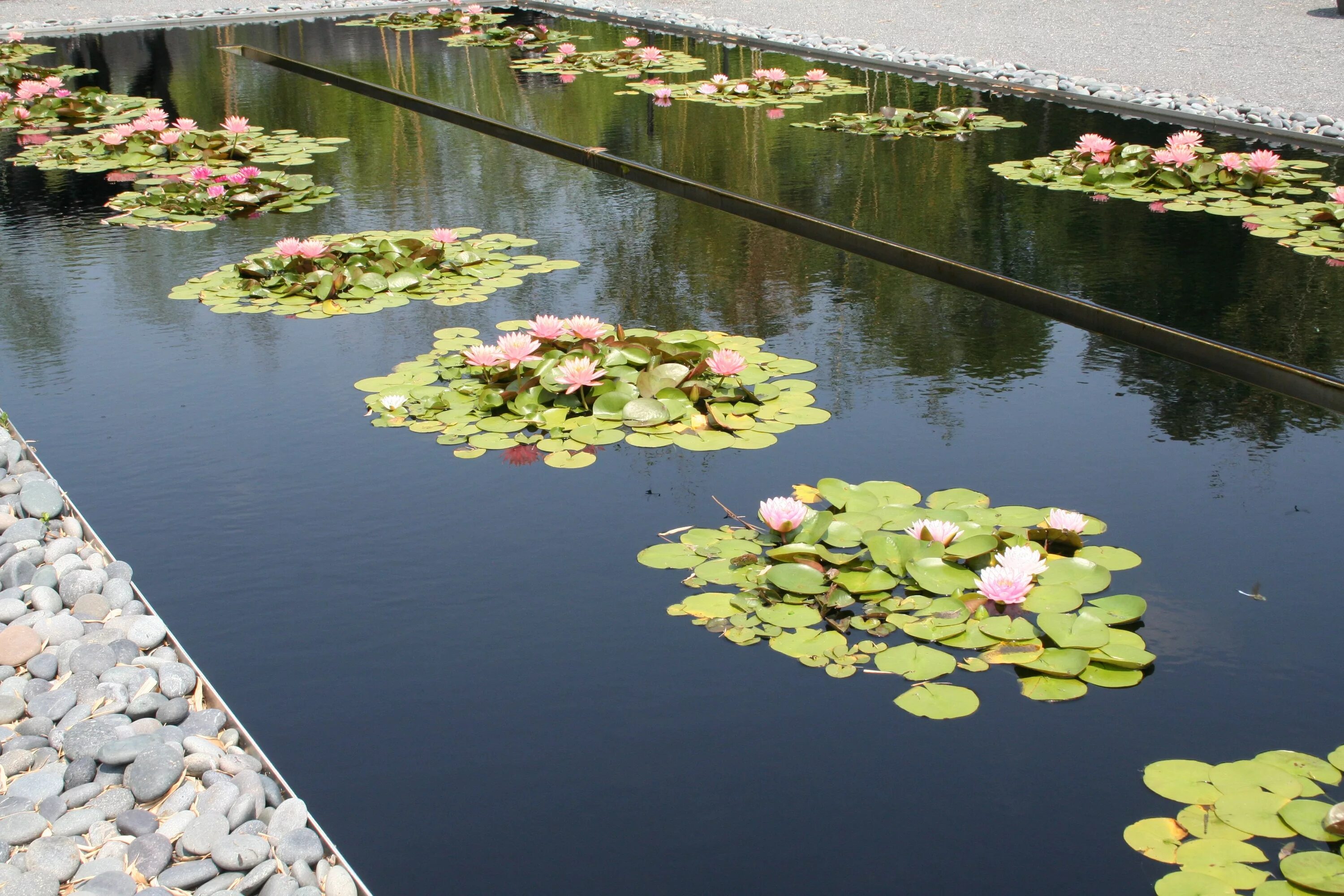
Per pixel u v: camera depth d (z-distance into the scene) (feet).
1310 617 6.24
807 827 4.93
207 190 15.57
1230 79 21.86
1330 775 5.02
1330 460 8.05
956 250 13.01
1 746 5.66
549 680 5.93
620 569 6.92
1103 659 5.90
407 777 5.30
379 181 17.06
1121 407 9.04
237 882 4.70
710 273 12.67
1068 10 30.68
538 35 30.73
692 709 5.68
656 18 32.91
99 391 9.79
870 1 34.35
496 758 5.40
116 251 13.78
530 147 19.43
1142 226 13.87
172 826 5.02
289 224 14.83
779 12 33.19
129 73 26.66
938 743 5.40
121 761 5.40
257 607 6.66
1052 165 16.71
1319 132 18.20
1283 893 4.37
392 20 35.29
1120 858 4.69
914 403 9.16
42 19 33.47
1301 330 10.37
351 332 11.04
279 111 22.57
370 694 5.87
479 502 7.80
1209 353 10.02
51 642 6.42
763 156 18.03
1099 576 6.54
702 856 4.79
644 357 9.39
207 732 5.62
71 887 4.75
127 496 8.01
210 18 34.71
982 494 7.57
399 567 7.03
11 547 7.26
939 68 24.53
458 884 4.69
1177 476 7.86
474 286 12.32
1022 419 8.82
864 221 14.34
